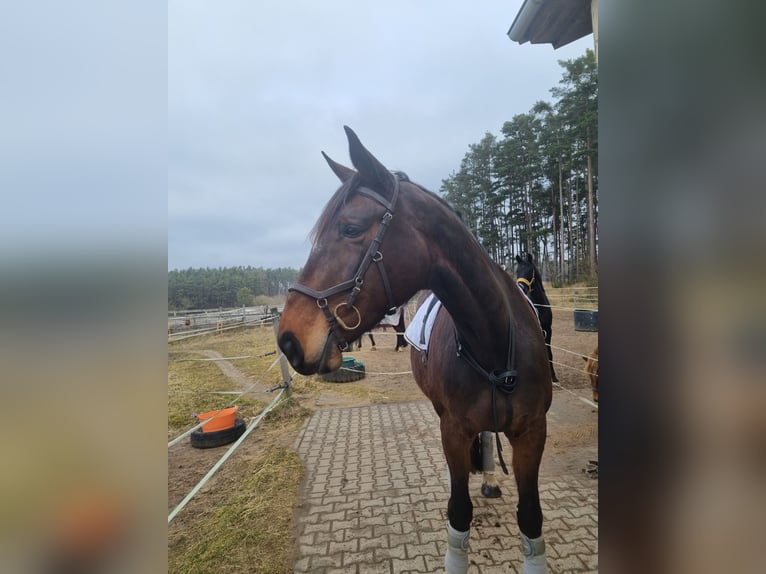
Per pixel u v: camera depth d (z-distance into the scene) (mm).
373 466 3377
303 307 1275
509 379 1490
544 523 2404
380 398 5672
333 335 1271
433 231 1408
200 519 2746
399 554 2236
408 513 2625
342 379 6828
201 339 14891
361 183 1364
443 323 1875
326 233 1346
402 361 9047
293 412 5098
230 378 7930
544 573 1521
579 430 3818
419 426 4352
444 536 2367
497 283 1547
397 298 1351
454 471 1604
